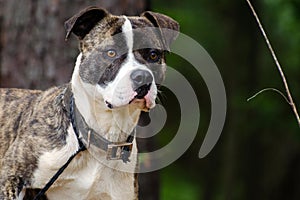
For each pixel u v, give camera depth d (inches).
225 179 832.9
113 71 311.7
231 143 810.2
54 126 328.2
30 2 441.7
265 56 802.8
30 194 333.4
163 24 329.1
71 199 331.3
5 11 448.8
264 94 779.4
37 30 441.1
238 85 798.5
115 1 439.2
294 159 838.5
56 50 438.9
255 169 834.8
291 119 764.6
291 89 754.2
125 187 334.0
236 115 791.1
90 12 323.0
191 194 909.2
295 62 745.6
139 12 447.5
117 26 318.3
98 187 329.1
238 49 799.1
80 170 325.7
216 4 820.0
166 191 900.6
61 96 333.1
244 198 843.4
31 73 442.0
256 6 768.9
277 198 846.5
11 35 446.9
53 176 323.6
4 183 327.9
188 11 832.3
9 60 446.3
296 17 676.7
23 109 351.6
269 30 772.0
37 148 325.4
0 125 354.6
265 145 832.3
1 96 367.2
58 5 437.7
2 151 350.0
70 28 321.7
